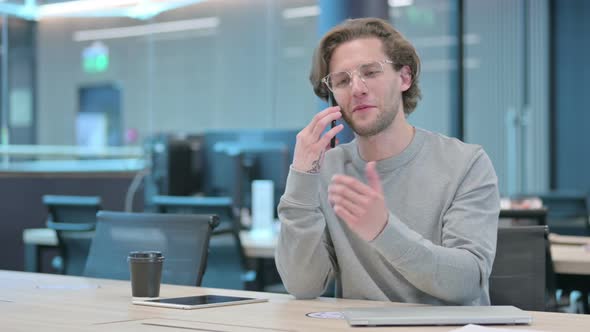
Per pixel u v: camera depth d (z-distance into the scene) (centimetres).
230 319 132
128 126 1104
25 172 485
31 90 812
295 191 165
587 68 779
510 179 755
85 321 129
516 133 760
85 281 189
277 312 140
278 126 1017
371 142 175
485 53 740
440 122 713
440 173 172
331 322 129
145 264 155
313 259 163
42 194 493
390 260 146
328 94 178
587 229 468
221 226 338
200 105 1074
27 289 173
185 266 197
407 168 174
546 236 191
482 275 155
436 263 148
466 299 154
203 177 443
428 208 170
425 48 710
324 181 179
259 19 1027
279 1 1012
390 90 168
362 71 167
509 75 756
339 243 173
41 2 816
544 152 780
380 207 139
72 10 849
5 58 793
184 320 130
